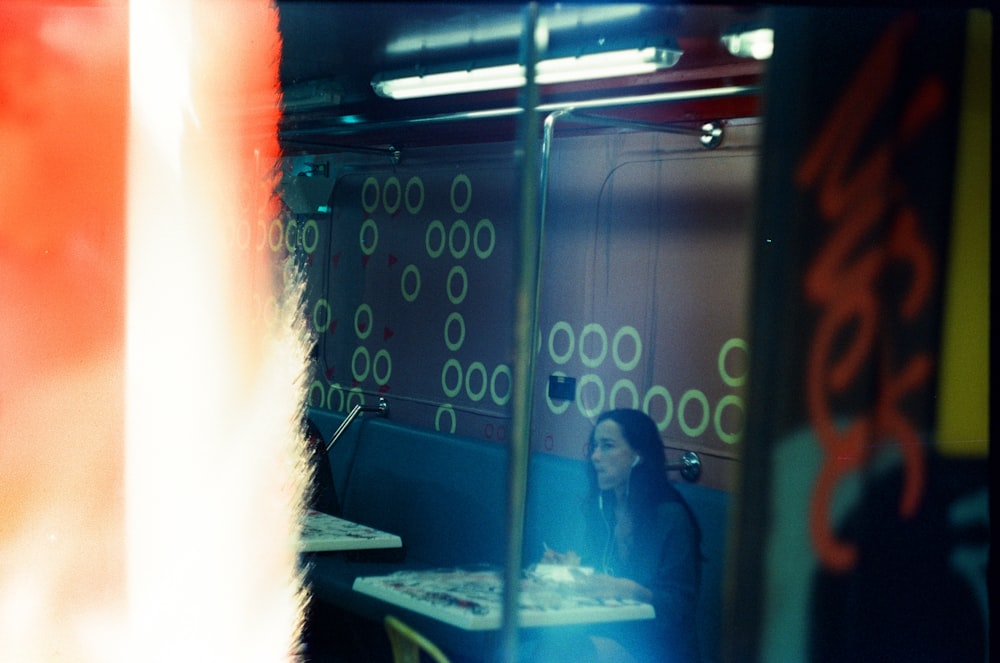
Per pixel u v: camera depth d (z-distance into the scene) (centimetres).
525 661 367
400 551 500
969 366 260
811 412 247
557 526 485
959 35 252
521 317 216
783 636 245
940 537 256
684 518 387
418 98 460
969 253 259
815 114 246
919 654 254
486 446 548
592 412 495
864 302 249
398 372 621
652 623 370
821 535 247
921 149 252
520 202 216
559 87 406
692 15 292
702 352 451
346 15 350
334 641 474
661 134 464
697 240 452
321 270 663
